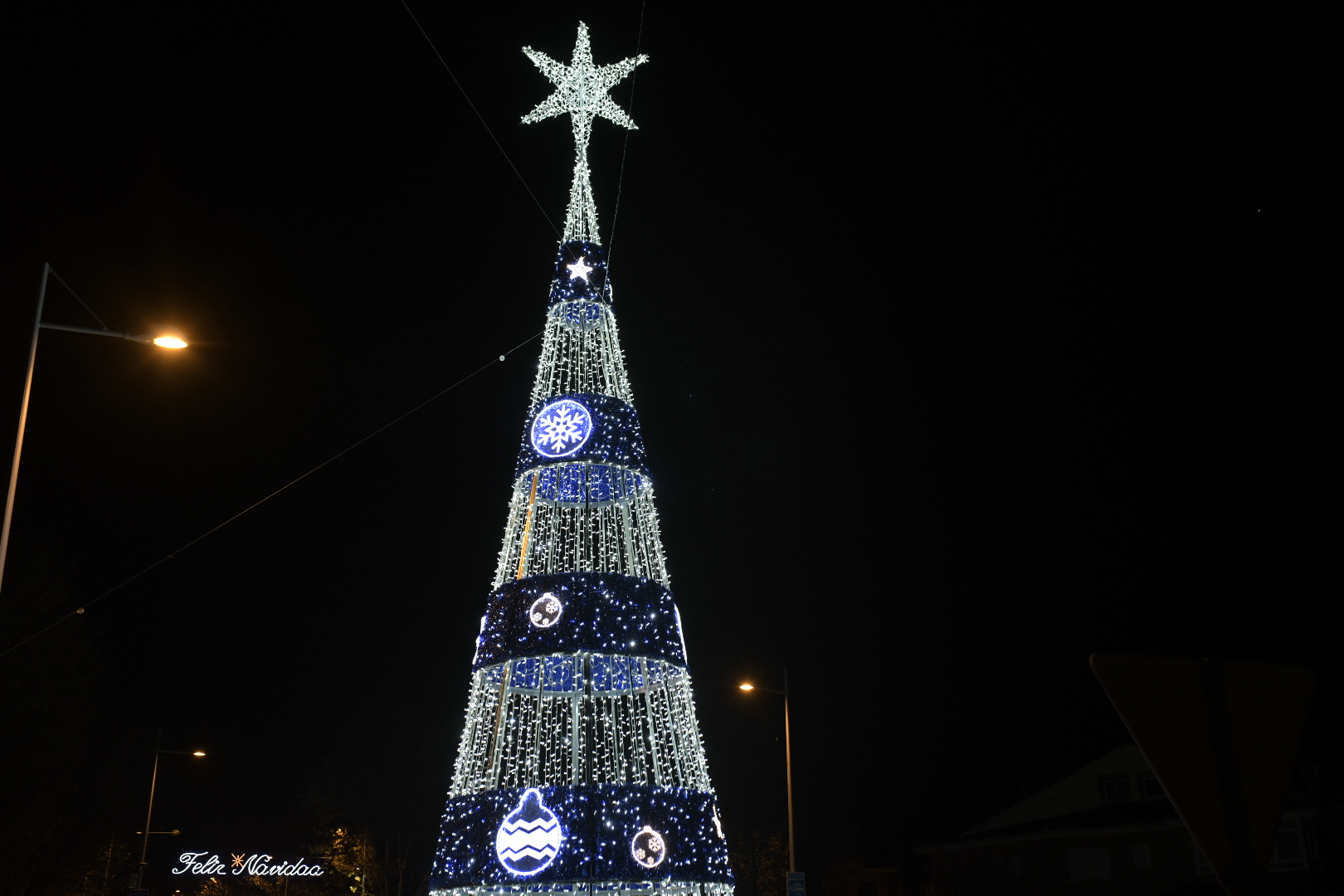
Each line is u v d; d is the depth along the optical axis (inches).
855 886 1836.9
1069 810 1350.9
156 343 609.3
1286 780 136.4
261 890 2169.0
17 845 1155.9
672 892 716.7
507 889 689.0
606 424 795.4
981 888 1376.7
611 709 840.9
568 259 862.5
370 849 1857.8
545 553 801.6
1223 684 140.3
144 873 1806.1
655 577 798.5
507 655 737.6
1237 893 130.9
